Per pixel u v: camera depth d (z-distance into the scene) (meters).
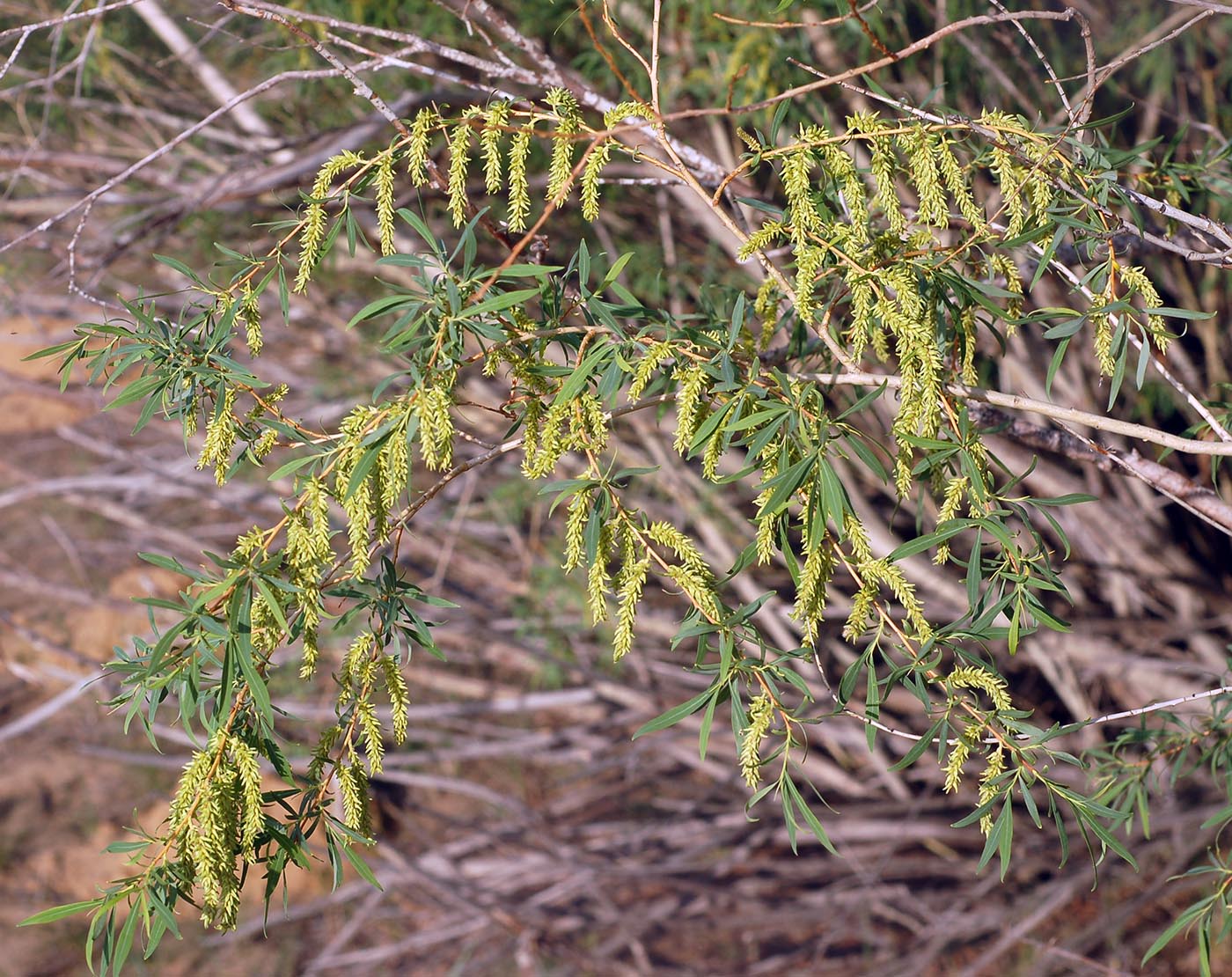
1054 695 6.16
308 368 7.35
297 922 7.02
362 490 1.35
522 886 7.09
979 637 1.48
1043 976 5.33
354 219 1.58
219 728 1.35
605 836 7.18
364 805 1.44
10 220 5.28
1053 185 1.71
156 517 8.95
